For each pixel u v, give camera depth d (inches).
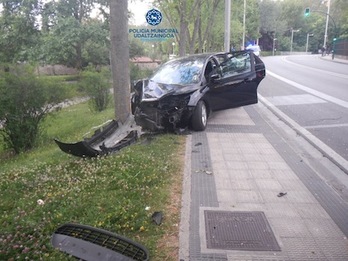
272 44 3472.0
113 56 286.8
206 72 313.9
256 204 161.8
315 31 3735.2
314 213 153.9
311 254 125.8
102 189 174.2
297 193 173.3
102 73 607.8
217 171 200.8
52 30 1202.6
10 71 378.0
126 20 285.3
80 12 1307.8
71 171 201.0
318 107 421.4
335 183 187.8
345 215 152.5
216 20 983.6
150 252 126.0
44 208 156.9
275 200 165.9
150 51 1536.7
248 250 128.1
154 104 268.5
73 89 523.8
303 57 2069.4
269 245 130.9
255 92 361.1
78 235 135.0
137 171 193.2
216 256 124.7
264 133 288.4
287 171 202.2
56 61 1210.0
